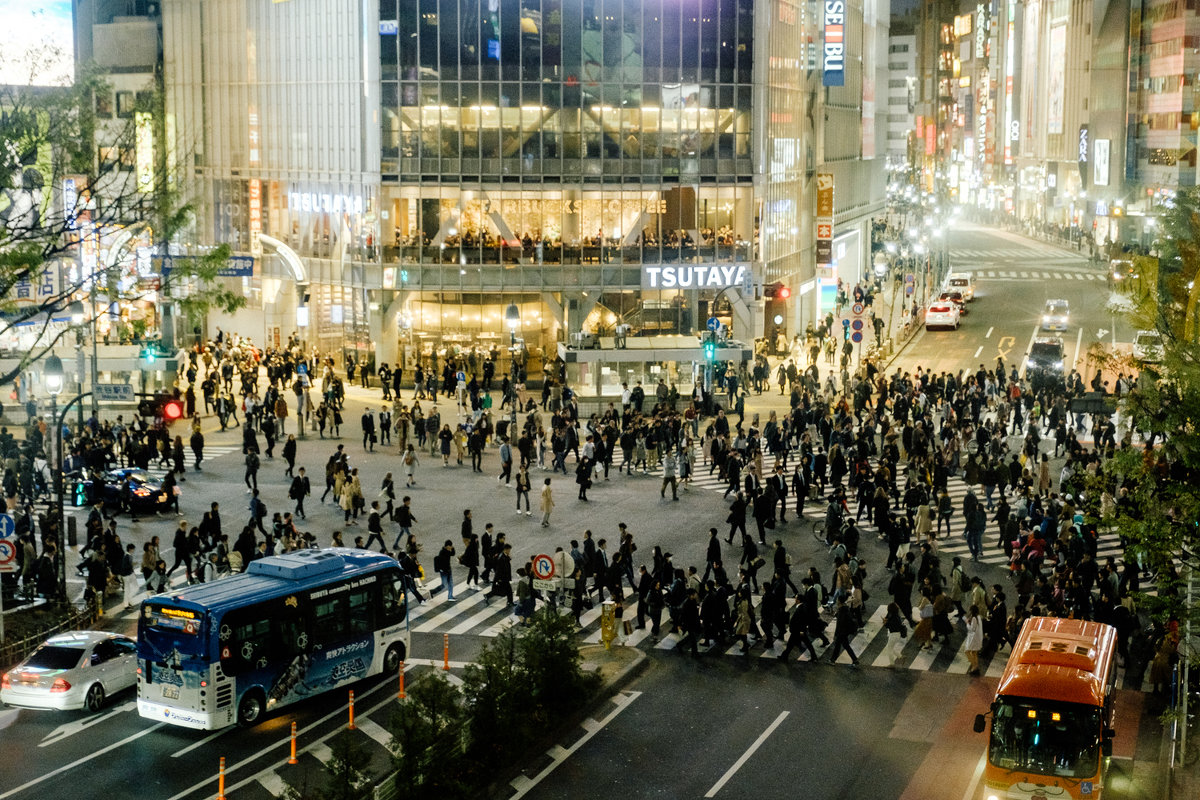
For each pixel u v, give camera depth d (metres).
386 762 24.02
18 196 42.78
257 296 78.12
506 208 70.44
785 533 41.19
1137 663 30.16
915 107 173.88
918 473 43.09
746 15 71.25
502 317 71.50
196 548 35.47
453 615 33.62
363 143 70.00
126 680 27.75
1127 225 119.69
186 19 76.75
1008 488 47.41
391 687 28.44
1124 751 25.19
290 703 26.80
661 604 32.00
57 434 34.38
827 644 31.08
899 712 26.91
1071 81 157.50
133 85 77.50
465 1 68.75
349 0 69.12
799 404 57.16
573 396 59.44
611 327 72.38
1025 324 86.62
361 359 72.69
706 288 72.50
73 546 39.25
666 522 42.44
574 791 23.00
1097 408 46.31
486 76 69.31
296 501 44.94
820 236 85.25
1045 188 171.00
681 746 25.06
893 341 79.75
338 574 28.03
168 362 55.16
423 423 53.94
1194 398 23.19
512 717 24.14
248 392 57.62
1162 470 23.62
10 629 31.52
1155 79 120.69
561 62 69.69
